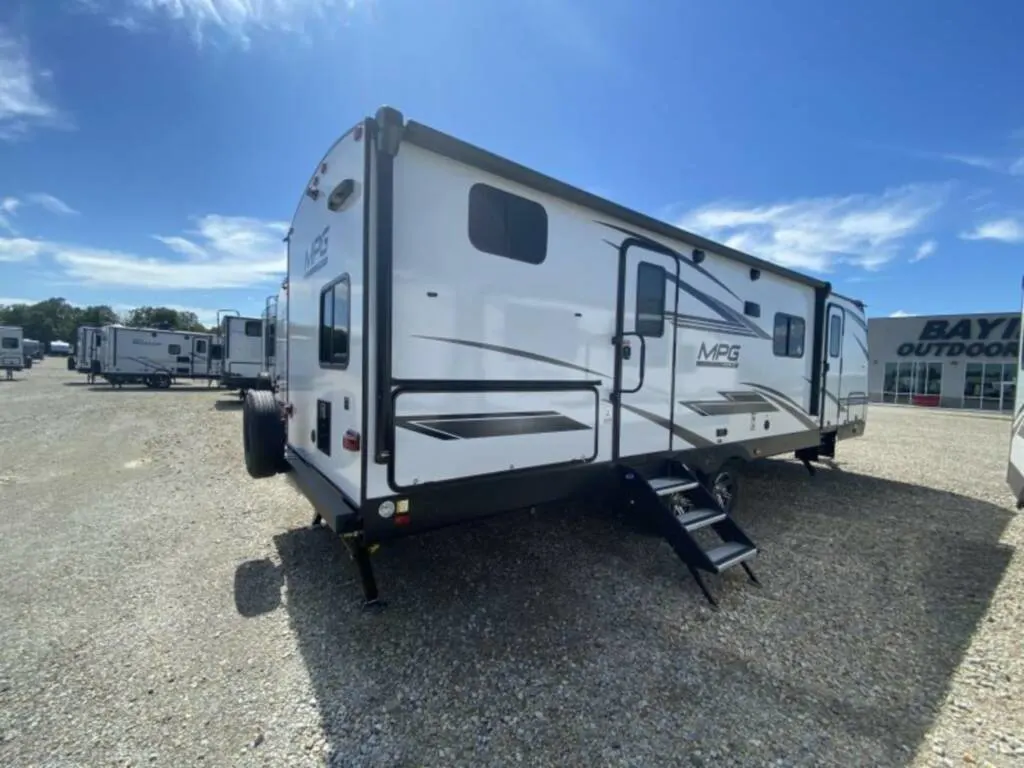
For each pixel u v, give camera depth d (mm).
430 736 2162
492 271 2990
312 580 3551
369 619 3062
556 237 3307
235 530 4508
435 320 2766
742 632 3033
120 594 3342
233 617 3070
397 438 2656
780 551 4301
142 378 21859
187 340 22422
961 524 5121
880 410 21047
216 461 7266
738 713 2336
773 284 5367
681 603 3361
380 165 2533
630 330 3814
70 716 2236
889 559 4188
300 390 4035
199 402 15922
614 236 3672
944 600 3488
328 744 2109
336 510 2719
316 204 3533
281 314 5367
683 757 2068
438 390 2791
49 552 4012
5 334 25281
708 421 4590
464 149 2797
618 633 2980
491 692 2443
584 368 3510
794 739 2180
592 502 4047
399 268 2631
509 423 3107
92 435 9211
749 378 5086
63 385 22297
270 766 1996
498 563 3863
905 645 2936
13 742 2082
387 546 4078
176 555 3965
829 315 6332
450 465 2857
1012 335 21375
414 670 2600
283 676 2535
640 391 3918
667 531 3582
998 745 2168
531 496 3262
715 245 4477
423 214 2707
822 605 3389
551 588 3504
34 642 2791
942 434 12633
